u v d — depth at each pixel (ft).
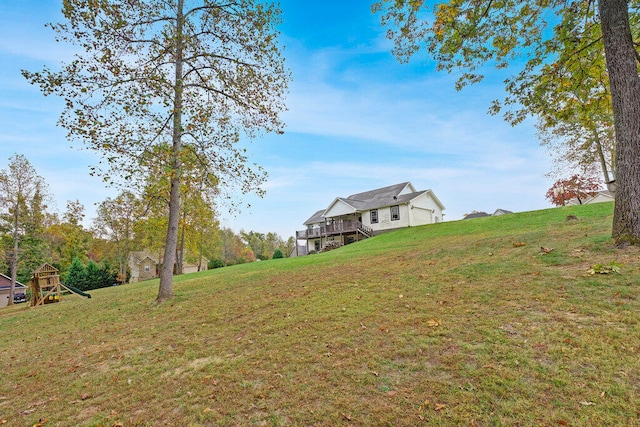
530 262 19.98
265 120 33.68
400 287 20.21
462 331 12.39
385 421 8.09
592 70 24.59
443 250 31.45
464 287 17.78
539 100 26.37
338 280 25.77
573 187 93.61
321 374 10.96
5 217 75.72
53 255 117.91
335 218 119.65
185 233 102.42
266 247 239.91
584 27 23.48
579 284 14.87
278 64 32.22
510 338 11.23
